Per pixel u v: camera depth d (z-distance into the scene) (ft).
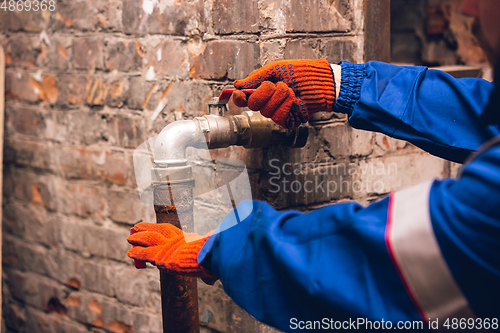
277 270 1.39
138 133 3.59
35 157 4.60
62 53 4.08
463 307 1.12
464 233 1.06
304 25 2.59
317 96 2.27
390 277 1.18
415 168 3.38
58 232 4.50
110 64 3.69
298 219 1.48
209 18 2.87
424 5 4.52
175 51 3.16
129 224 3.84
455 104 2.17
